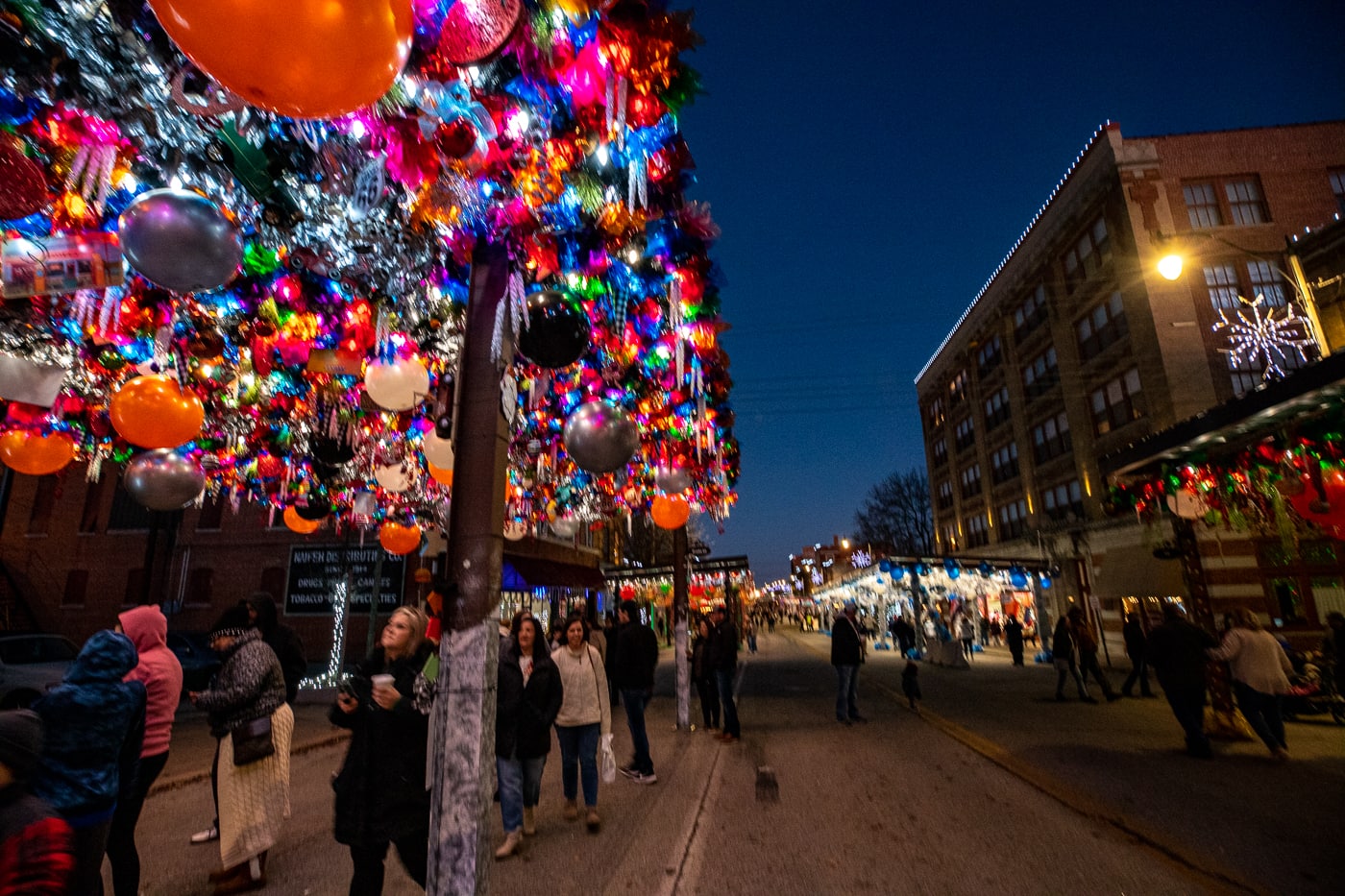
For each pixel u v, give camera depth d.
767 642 39.78
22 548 20.86
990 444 31.28
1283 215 19.52
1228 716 8.72
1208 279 19.19
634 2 2.31
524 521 10.11
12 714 2.00
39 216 2.70
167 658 3.94
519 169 2.57
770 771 7.36
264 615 4.79
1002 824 5.45
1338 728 9.11
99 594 20.61
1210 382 18.33
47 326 3.94
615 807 6.06
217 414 6.07
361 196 2.51
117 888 3.49
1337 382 5.62
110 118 2.28
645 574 19.62
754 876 4.48
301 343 4.09
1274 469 7.27
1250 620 7.96
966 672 18.84
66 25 1.91
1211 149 20.38
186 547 20.64
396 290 3.73
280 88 1.33
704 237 3.52
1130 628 13.38
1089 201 22.06
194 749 9.19
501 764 4.96
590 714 5.62
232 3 1.16
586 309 3.54
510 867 4.66
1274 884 4.18
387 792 3.19
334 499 8.93
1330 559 15.45
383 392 4.21
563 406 5.49
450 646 2.65
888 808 5.96
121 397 3.69
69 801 2.63
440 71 2.16
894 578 22.39
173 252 2.29
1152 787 6.39
